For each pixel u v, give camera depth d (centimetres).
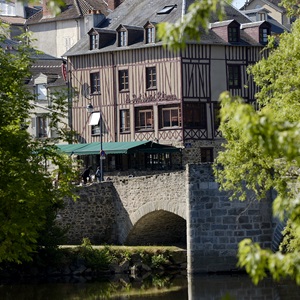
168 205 5584
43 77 8856
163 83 7888
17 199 3269
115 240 6100
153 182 5706
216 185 5081
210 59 7862
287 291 4544
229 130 3528
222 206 5075
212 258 5091
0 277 5316
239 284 4756
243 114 1550
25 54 3450
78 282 5206
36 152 3456
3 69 3378
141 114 8044
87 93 8375
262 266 1532
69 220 6088
